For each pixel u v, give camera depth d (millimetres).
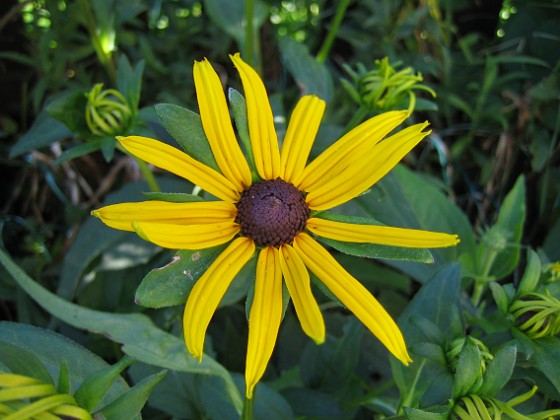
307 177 121
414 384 141
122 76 156
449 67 245
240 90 251
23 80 249
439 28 241
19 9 230
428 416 103
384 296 210
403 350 100
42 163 233
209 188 113
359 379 179
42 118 187
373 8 241
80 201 240
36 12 238
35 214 239
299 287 106
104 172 243
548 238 213
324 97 196
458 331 129
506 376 105
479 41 262
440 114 249
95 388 88
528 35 250
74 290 185
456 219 190
